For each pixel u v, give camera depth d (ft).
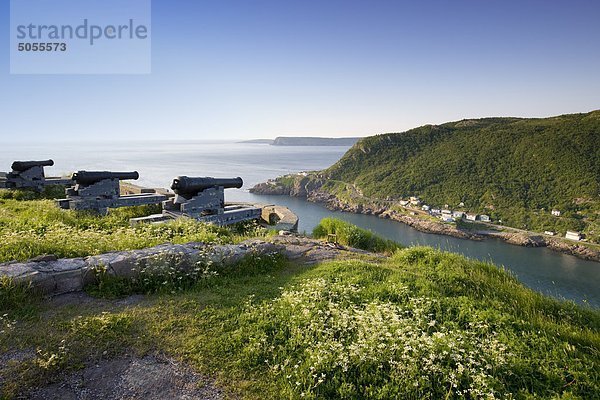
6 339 10.96
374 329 12.15
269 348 11.39
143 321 12.69
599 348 13.60
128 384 9.61
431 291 16.81
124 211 39.83
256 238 26.89
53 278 14.33
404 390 10.07
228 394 9.52
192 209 35.09
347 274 18.67
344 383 10.01
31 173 48.01
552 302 19.06
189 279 17.17
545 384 10.85
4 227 22.93
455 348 11.70
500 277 22.02
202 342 11.56
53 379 9.52
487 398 9.70
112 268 15.84
